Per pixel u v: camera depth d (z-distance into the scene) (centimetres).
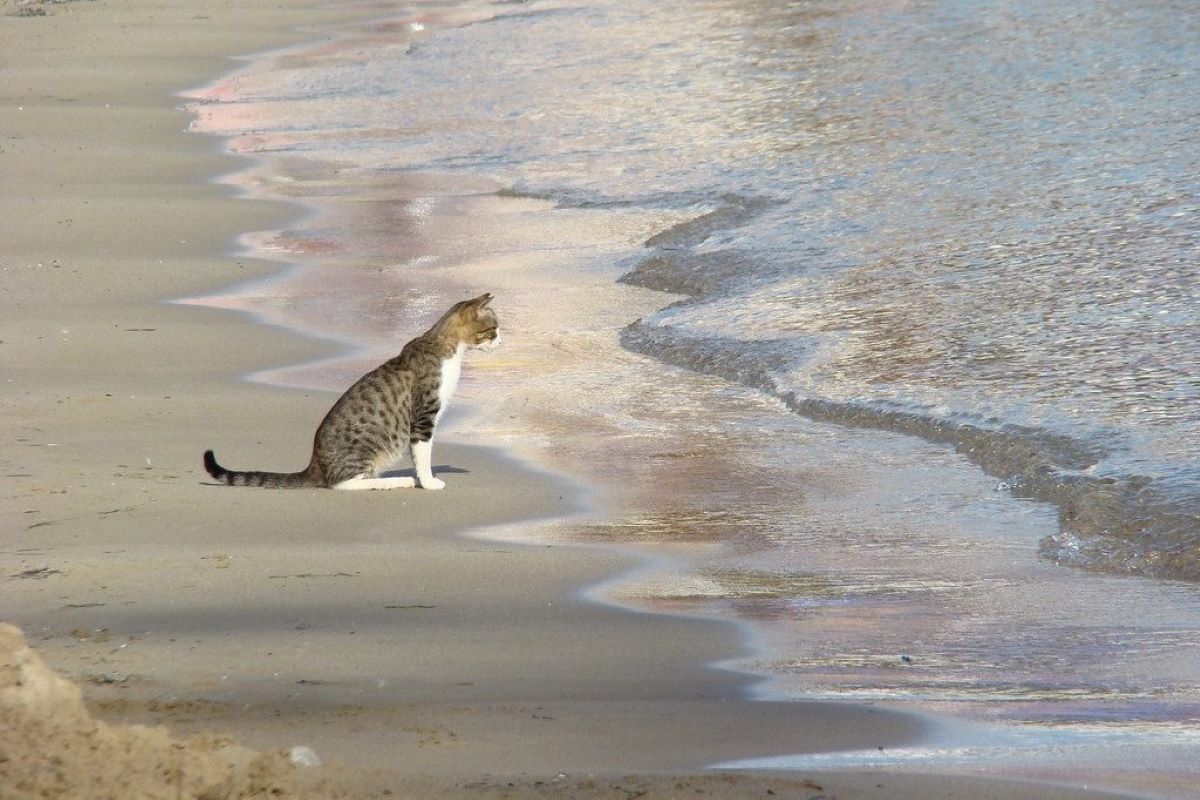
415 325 5522
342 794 1864
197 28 15062
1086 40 10012
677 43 11994
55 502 3544
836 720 2294
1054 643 2750
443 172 8512
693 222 6844
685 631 2781
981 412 4222
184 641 2645
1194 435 3856
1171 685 2512
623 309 5766
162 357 5044
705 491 3800
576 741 2152
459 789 1891
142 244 6850
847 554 3328
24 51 13512
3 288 6031
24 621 2761
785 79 10025
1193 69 8800
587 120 9550
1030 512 3616
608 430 4369
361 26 15150
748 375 4847
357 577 3056
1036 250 5703
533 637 2719
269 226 7300
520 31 13725
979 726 2280
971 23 11169
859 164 7525
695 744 2159
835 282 5669
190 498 3588
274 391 4641
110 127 10006
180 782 1841
